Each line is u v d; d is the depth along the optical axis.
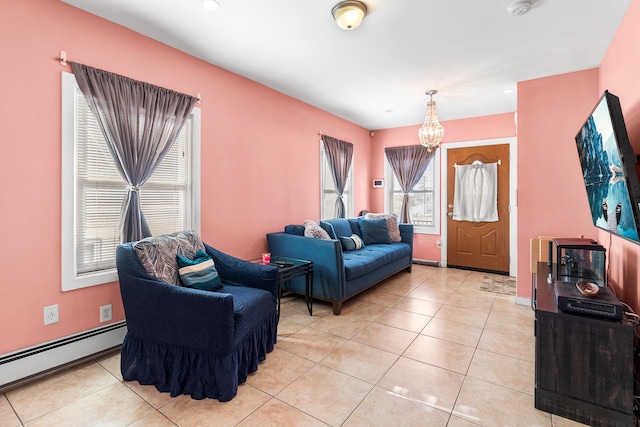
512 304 3.38
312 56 2.83
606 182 1.83
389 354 2.30
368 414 1.67
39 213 1.97
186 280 2.12
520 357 2.26
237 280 2.46
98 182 2.30
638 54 1.91
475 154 4.88
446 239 5.19
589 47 2.63
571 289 1.85
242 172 3.29
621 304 1.58
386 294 3.74
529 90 3.33
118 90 2.28
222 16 2.21
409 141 5.49
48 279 2.01
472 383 1.94
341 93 3.81
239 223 3.27
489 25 2.31
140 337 1.93
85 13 2.14
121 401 1.77
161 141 2.55
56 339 2.05
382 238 4.67
